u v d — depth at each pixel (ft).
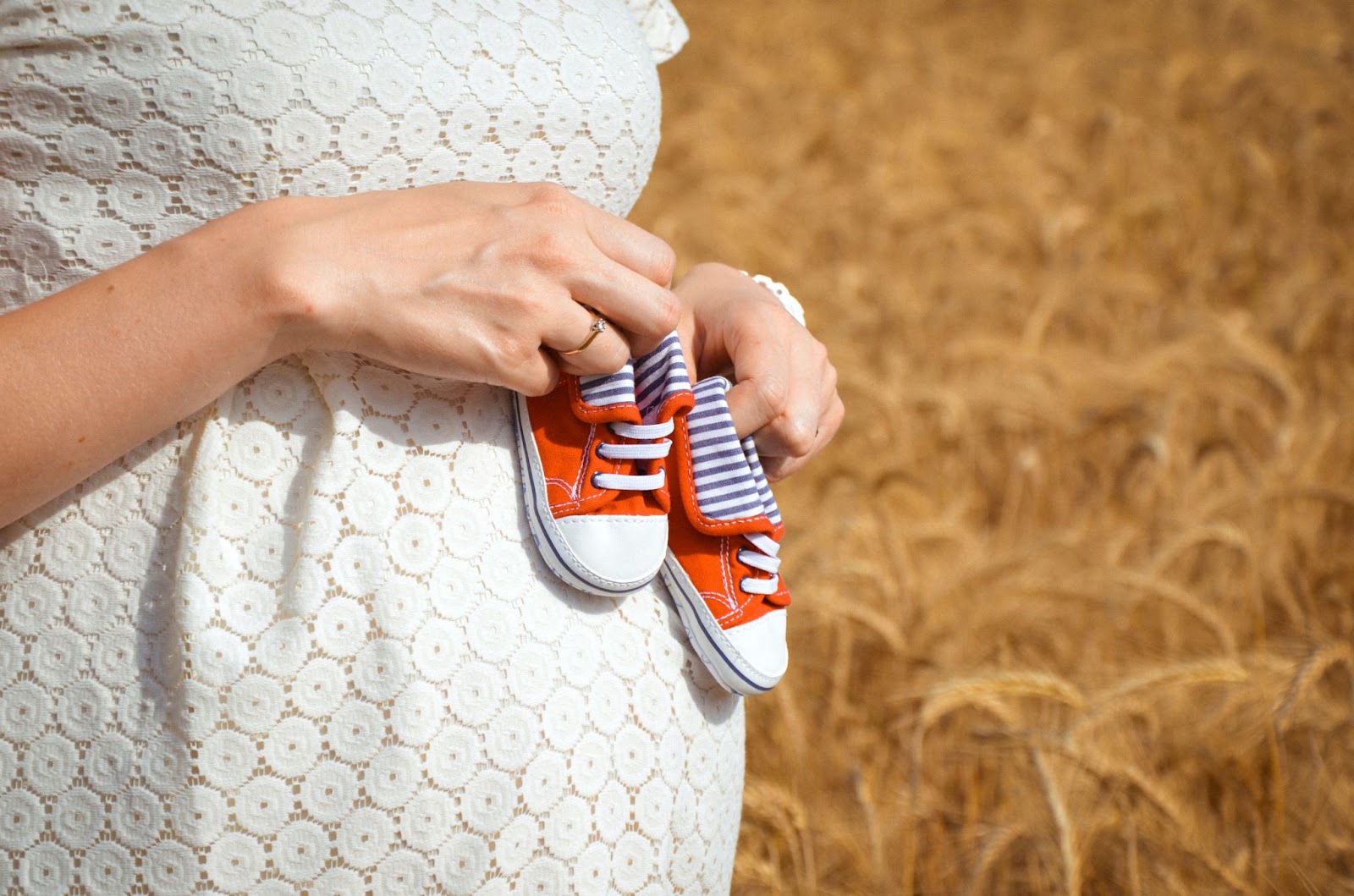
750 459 4.02
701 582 3.85
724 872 4.33
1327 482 12.52
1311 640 9.24
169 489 3.27
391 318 3.09
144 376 2.89
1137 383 14.65
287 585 3.27
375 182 3.48
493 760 3.41
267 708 3.22
